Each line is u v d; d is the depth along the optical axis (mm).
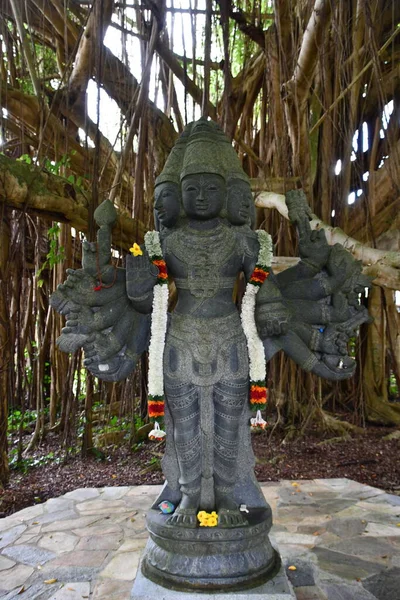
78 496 4629
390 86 7004
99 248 2793
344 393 8445
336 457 6242
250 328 2811
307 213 2971
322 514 4090
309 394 7328
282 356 7145
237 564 2621
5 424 5176
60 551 3473
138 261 2814
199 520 2695
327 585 2951
